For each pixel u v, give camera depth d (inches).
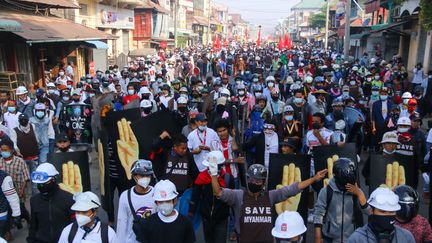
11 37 695.1
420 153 296.4
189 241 166.7
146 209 183.9
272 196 182.7
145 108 366.0
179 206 233.0
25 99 398.9
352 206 178.9
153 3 1696.6
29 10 823.1
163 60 1174.3
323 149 241.0
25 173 264.2
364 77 697.6
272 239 179.9
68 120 397.1
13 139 315.6
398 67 813.9
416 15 949.2
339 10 1846.7
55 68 852.0
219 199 193.5
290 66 954.1
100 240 156.3
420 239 153.3
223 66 1141.7
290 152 247.6
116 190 342.6
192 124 308.3
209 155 199.3
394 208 134.6
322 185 239.8
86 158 255.8
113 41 1398.9
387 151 252.7
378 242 136.6
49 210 181.3
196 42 2871.6
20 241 261.4
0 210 215.5
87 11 1175.0
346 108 370.0
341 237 178.7
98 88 487.2
